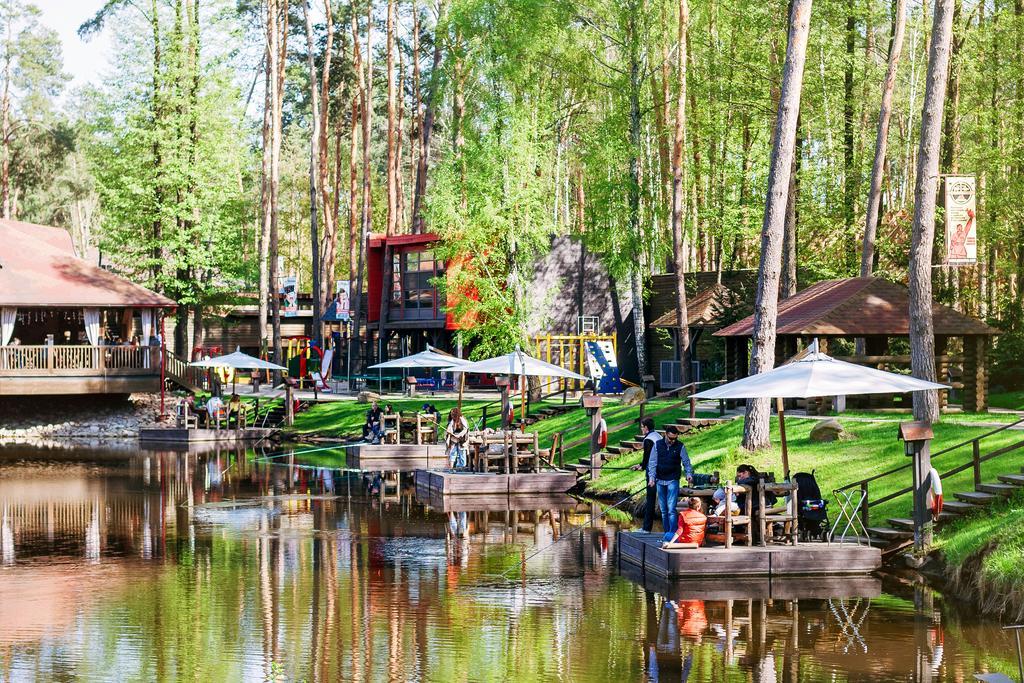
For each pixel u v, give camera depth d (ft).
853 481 82.17
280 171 323.16
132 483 118.42
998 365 138.10
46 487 114.62
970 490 72.79
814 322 111.45
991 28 151.02
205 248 220.64
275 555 77.71
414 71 219.20
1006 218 146.61
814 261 173.88
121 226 216.33
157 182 208.13
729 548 67.72
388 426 149.18
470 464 120.78
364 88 212.02
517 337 150.71
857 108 165.68
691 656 51.21
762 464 90.48
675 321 168.45
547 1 141.28
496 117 146.00
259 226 279.28
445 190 150.41
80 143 323.16
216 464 138.00
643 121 172.76
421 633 55.98
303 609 61.41
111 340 189.47
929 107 89.81
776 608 59.98
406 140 302.45
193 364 186.19
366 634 55.83
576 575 70.23
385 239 199.93
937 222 152.05
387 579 69.31
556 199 199.00
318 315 210.38
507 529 89.20
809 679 47.52
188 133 212.64
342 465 137.80
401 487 117.08
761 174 182.09
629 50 145.89
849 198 165.68
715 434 106.83
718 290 169.58
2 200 306.96
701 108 176.96
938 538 68.69
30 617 59.72
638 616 58.75
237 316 273.95
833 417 104.63
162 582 68.69
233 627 57.57
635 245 147.13
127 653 52.49
